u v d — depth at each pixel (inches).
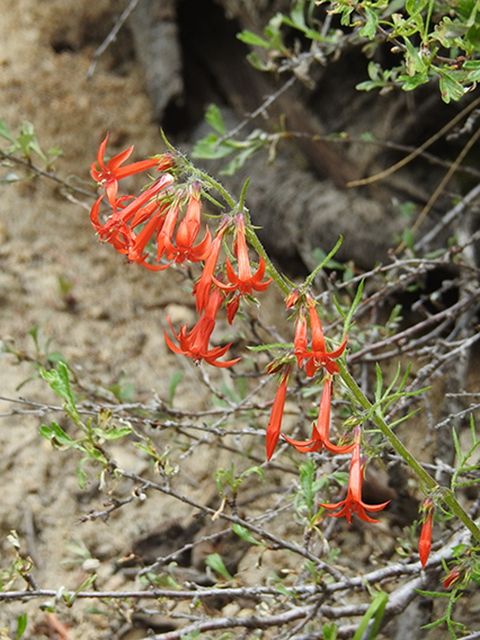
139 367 34.8
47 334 35.4
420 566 24.2
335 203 37.5
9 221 39.9
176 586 24.3
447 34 22.4
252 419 28.0
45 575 28.3
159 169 21.0
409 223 36.3
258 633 24.4
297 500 24.6
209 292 21.1
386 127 39.4
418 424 31.4
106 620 27.2
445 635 26.0
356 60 40.8
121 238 21.3
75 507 29.8
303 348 20.6
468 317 29.5
